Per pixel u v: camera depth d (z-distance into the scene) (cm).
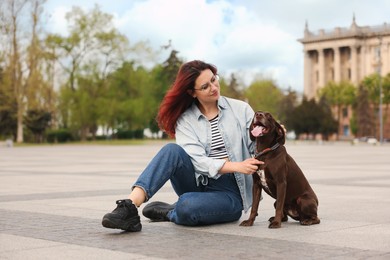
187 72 606
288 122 10831
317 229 566
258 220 640
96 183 1251
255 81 10894
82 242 498
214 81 610
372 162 2297
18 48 6106
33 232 555
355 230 561
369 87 10475
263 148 562
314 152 3825
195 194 590
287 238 514
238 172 591
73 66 7250
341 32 13525
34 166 2038
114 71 7450
